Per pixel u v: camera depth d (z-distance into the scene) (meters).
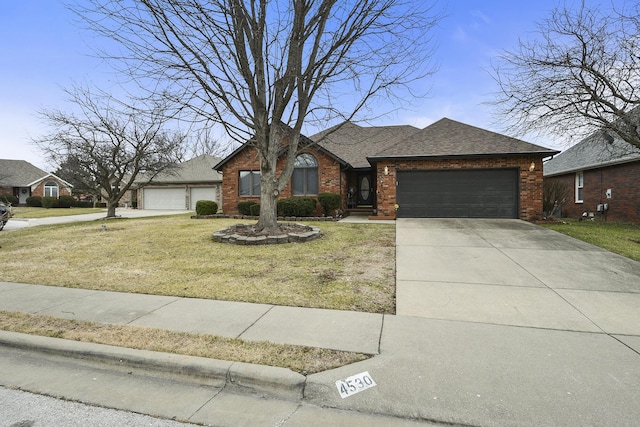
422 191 14.36
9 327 3.99
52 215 22.02
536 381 2.84
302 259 7.25
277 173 16.38
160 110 8.63
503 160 13.44
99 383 3.08
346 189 17.48
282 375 2.93
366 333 3.78
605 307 4.51
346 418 2.55
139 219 17.11
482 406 2.56
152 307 4.65
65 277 6.18
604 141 12.99
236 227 10.51
